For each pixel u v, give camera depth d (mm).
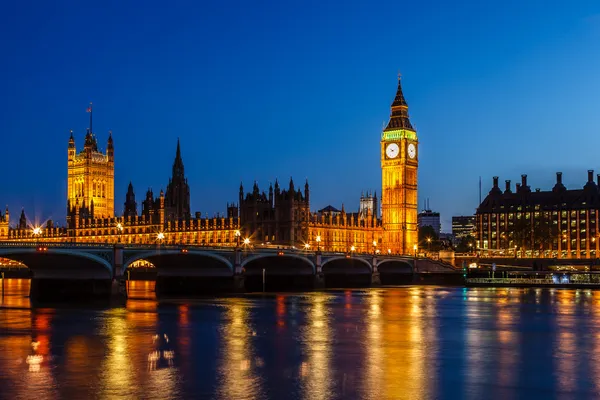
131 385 68750
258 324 114125
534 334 103812
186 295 184875
